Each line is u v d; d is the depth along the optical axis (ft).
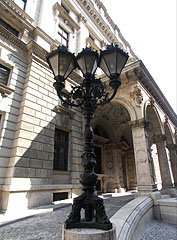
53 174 37.32
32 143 33.37
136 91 41.88
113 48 14.84
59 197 36.19
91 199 10.75
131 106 41.81
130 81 44.09
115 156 64.03
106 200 36.86
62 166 40.86
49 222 21.26
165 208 29.14
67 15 54.70
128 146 78.33
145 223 25.09
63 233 9.46
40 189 31.50
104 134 67.31
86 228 9.70
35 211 25.82
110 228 9.55
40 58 40.40
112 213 22.91
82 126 49.62
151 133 70.28
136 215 21.34
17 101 34.68
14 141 31.83
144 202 27.63
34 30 41.81
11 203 26.81
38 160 33.58
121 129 67.05
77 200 10.80
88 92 14.46
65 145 43.55
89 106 13.89
